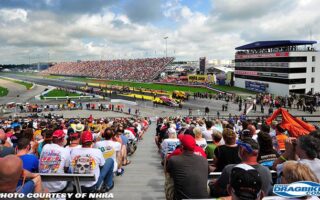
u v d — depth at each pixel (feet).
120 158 26.11
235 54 297.74
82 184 17.75
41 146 25.53
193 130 26.09
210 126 32.71
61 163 18.13
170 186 15.38
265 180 12.74
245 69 279.69
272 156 18.34
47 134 22.02
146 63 489.26
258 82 255.91
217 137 22.85
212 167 18.94
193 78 340.80
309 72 222.48
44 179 15.85
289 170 11.00
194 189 14.02
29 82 464.24
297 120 30.35
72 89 325.21
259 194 8.56
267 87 243.19
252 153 13.00
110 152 23.75
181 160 14.55
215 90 271.08
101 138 32.19
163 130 42.14
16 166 10.21
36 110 180.96
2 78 591.78
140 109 191.72
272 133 33.71
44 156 18.19
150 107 198.18
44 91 308.81
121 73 484.33
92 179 16.02
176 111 178.19
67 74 641.81
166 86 322.96
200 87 300.20
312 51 221.66
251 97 211.82
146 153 43.68
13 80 522.47
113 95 265.75
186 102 212.84
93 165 18.38
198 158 14.82
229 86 301.22
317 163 13.67
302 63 219.41
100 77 507.71
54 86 382.42
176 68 586.86
